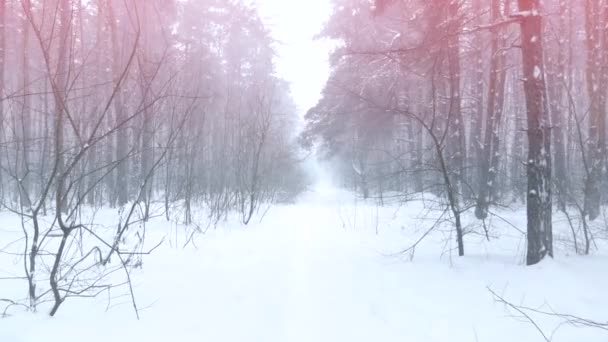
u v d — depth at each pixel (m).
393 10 15.88
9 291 4.97
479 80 16.84
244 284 5.89
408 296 5.48
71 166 4.53
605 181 15.16
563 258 7.05
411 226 11.82
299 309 4.95
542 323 4.55
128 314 4.54
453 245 8.90
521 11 7.08
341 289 5.76
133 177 17.00
